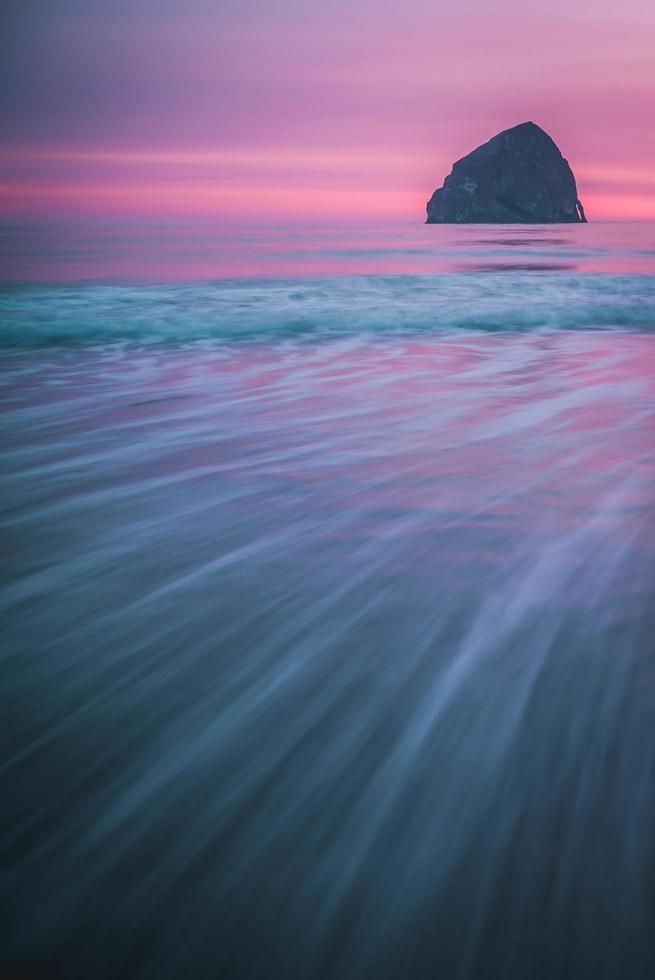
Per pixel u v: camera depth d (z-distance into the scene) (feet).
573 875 4.21
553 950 3.74
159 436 15.70
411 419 17.03
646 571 8.77
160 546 9.69
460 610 7.81
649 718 5.82
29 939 3.78
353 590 8.32
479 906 4.01
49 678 6.41
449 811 4.76
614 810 4.76
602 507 11.08
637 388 20.52
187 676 6.48
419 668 6.64
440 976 3.61
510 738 5.57
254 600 8.07
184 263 62.28
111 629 7.36
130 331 30.35
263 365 24.41
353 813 4.75
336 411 17.95
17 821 4.63
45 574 8.77
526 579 8.57
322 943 3.78
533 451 14.25
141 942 3.77
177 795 4.91
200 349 27.50
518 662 6.72
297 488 12.19
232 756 5.34
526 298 39.99
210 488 12.24
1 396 19.60
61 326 29.53
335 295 39.83
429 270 59.31
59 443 15.15
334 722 5.79
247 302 36.65
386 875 4.22
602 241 121.90
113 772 5.14
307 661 6.75
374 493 11.89
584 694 6.18
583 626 7.41
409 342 29.55
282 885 4.14
